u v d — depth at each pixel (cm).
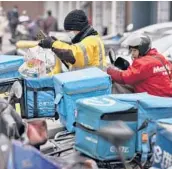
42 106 538
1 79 549
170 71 522
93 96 483
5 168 325
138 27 1936
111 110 397
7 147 331
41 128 384
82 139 419
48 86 536
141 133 413
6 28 2677
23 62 608
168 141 367
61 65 579
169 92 512
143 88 514
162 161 373
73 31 554
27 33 2239
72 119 481
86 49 528
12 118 375
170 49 891
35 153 316
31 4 4244
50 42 532
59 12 3456
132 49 522
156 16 1894
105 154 400
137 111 412
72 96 479
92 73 501
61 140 484
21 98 525
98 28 2459
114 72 518
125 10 2061
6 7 4175
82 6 2642
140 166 416
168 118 411
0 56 634
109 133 289
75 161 370
